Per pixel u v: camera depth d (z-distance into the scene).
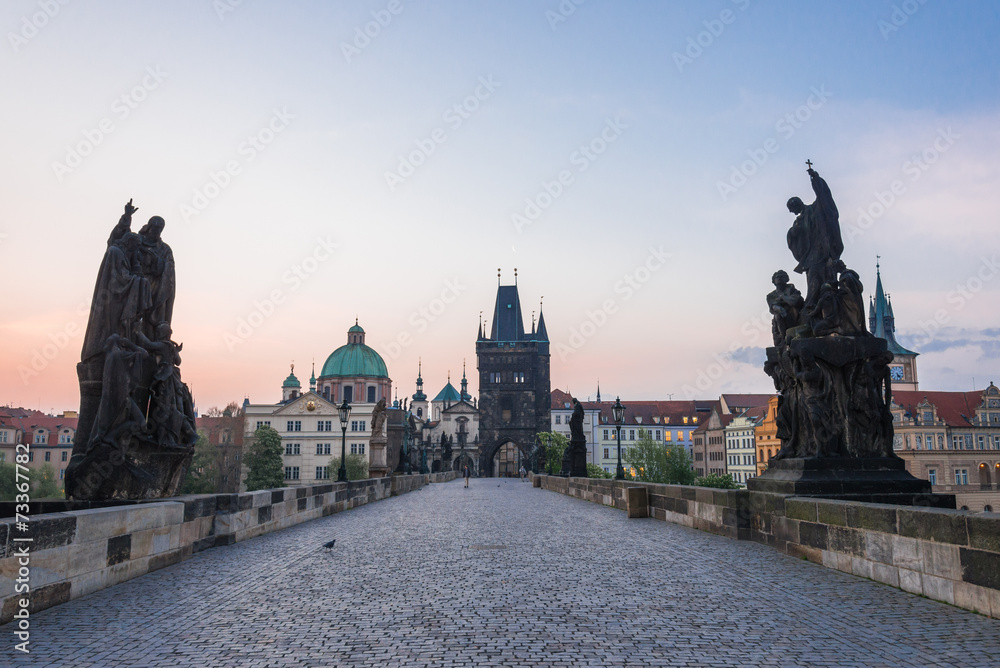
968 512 8.96
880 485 14.33
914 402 102.50
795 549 13.51
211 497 15.41
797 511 13.42
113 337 13.55
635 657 7.16
